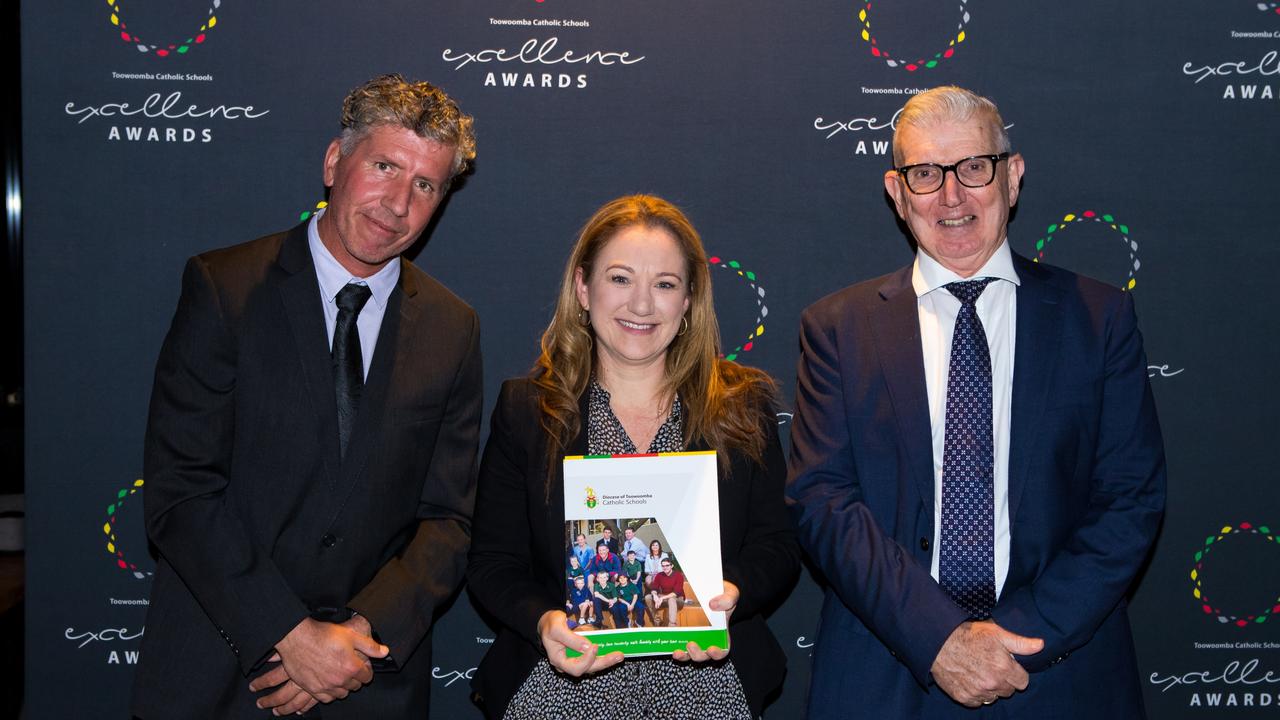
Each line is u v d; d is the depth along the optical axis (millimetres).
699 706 1867
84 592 2623
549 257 2680
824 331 2119
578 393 1968
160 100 2598
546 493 1917
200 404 1922
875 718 1960
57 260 2588
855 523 1931
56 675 2627
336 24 2617
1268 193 2732
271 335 1962
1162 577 2727
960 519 1938
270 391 1947
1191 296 2725
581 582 1779
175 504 1900
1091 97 2705
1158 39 2705
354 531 1973
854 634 2021
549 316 2682
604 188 2680
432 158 1979
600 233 1938
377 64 2629
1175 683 2734
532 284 2682
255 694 1966
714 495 1821
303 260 2033
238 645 1865
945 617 1833
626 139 2676
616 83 2670
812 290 2711
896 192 2109
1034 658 1845
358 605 1938
